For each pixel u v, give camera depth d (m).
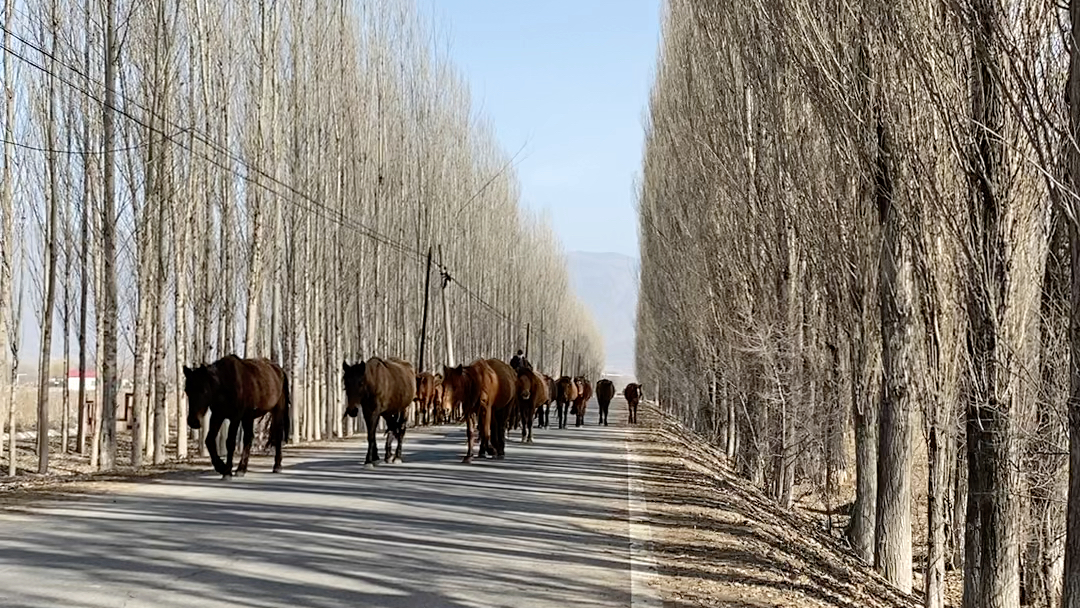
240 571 10.15
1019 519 11.88
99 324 28.38
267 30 32.25
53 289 24.47
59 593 8.89
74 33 25.78
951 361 14.06
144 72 26.44
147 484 18.67
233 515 14.34
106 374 24.22
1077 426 7.27
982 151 10.92
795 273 21.42
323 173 39.12
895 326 14.73
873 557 16.55
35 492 17.09
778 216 20.97
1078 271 7.48
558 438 38.00
